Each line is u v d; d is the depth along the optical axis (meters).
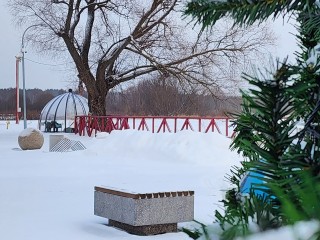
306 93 1.42
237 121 1.56
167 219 8.37
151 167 19.83
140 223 8.18
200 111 40.72
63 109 51.12
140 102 65.12
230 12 1.52
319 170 1.31
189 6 1.55
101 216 9.01
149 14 39.00
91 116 40.91
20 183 14.91
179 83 41.69
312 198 1.00
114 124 39.34
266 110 1.38
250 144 1.43
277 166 1.36
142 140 24.33
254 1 1.49
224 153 21.36
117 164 21.00
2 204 11.22
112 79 42.91
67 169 19.17
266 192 1.34
